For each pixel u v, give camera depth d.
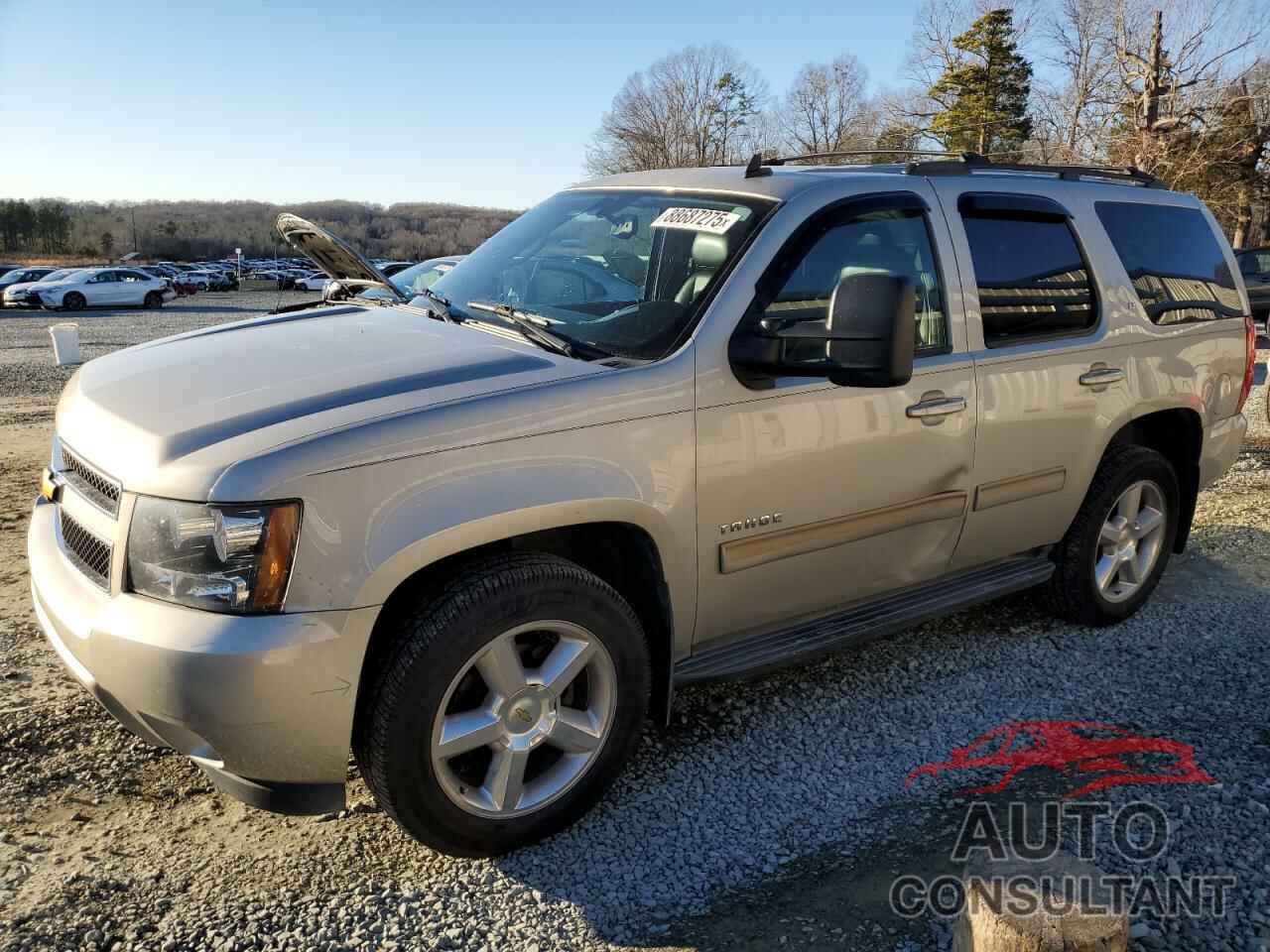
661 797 3.21
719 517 3.12
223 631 2.38
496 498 2.66
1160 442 4.93
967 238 3.81
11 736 3.46
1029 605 4.86
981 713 3.77
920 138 47.25
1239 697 3.88
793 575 3.39
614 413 2.87
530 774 2.96
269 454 2.44
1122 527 4.53
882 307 2.79
